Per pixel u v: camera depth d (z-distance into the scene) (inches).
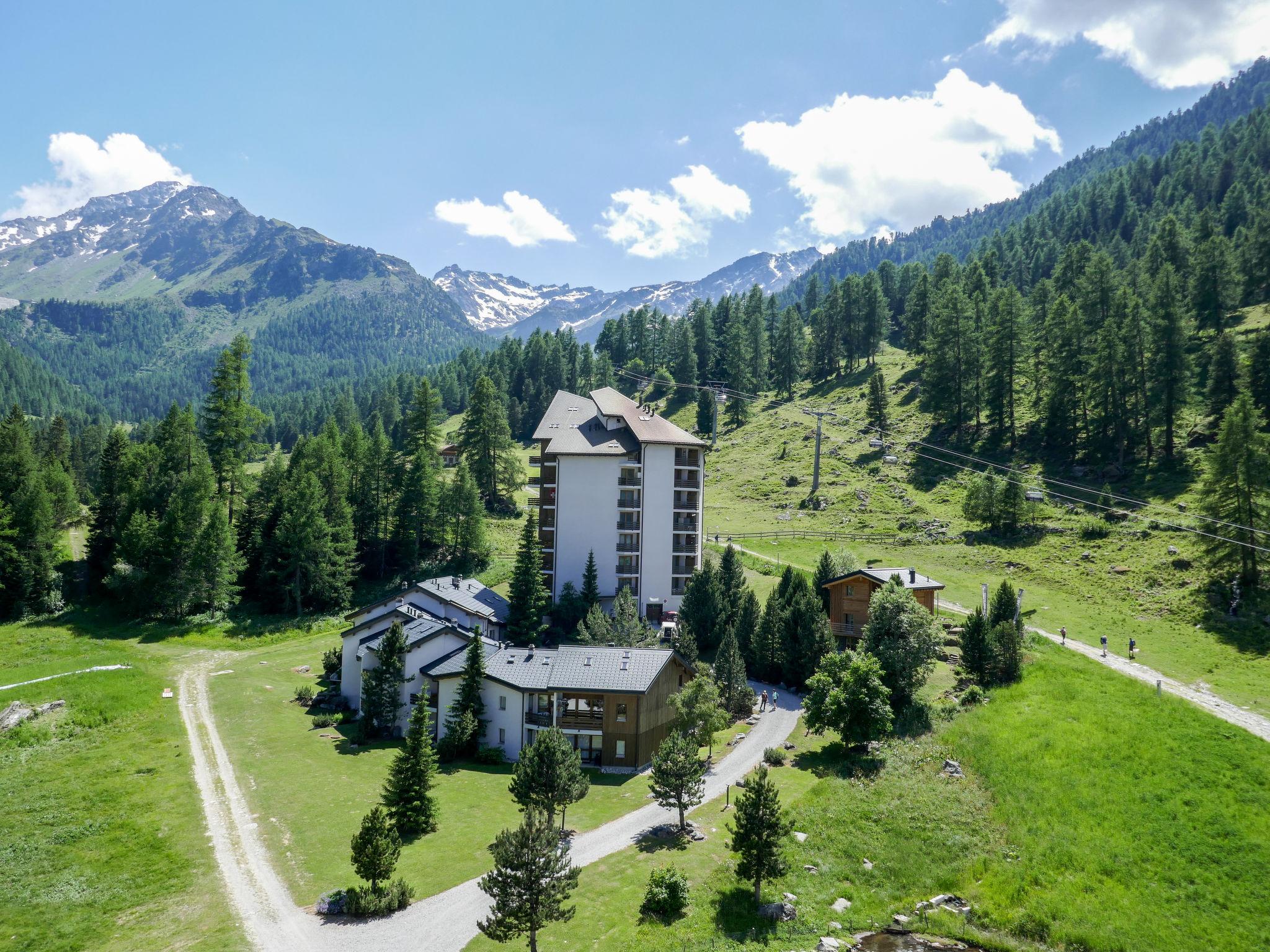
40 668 3021.7
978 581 3624.5
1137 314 4372.5
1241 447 3070.9
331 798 2074.3
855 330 7554.1
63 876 1697.8
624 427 4131.4
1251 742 2129.7
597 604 3506.4
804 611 2957.7
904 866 1786.4
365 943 1449.3
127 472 4431.6
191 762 2316.7
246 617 3870.6
